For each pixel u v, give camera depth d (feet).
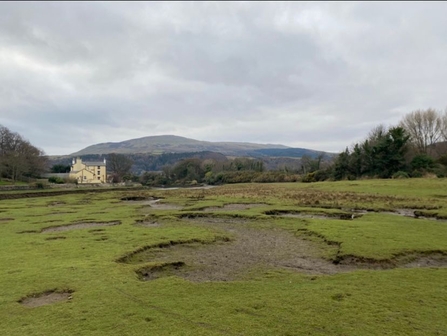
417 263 36.68
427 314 22.52
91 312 23.32
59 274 31.73
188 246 45.80
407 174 185.06
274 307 23.72
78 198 140.77
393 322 21.40
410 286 27.84
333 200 97.40
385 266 35.65
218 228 59.62
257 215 71.72
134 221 67.67
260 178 285.64
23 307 24.54
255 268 35.24
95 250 41.93
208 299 25.40
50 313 23.34
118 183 330.54
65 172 416.26
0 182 229.86
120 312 23.24
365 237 47.09
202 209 86.12
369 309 23.27
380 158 199.00
